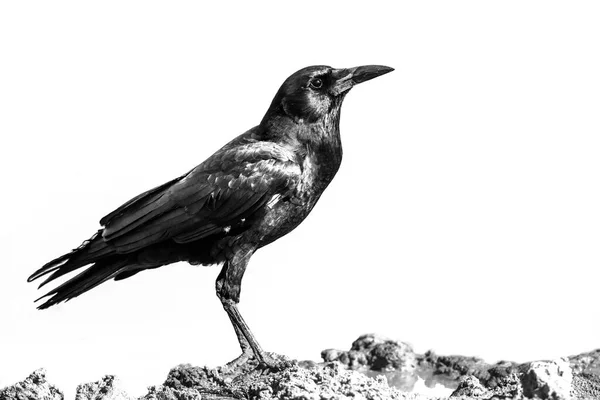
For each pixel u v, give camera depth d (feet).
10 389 35.53
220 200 37.60
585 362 40.11
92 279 38.91
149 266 39.14
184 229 37.86
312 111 38.19
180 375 36.94
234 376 37.19
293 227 39.01
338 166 39.09
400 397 33.50
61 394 36.11
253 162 37.70
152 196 38.27
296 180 37.96
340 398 31.94
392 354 45.21
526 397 33.60
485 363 44.70
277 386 33.53
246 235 38.22
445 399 34.63
